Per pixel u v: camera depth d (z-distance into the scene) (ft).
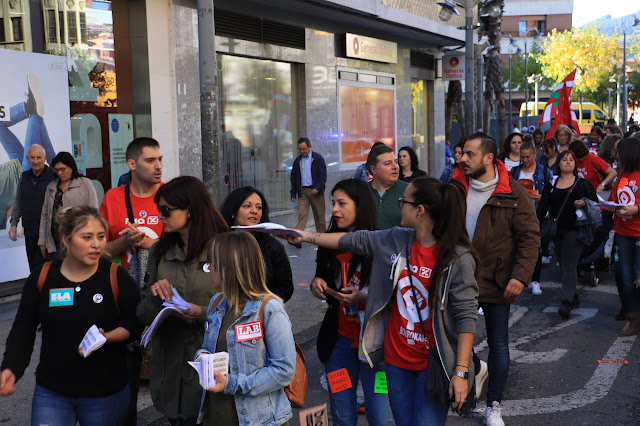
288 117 50.31
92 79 33.81
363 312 13.35
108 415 12.12
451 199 11.71
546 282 34.37
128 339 12.25
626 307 25.25
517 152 32.96
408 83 69.36
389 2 54.80
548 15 291.79
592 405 18.52
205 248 12.48
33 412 11.98
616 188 25.31
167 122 37.32
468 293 11.60
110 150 34.91
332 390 13.82
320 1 44.55
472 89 53.01
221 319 10.67
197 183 12.53
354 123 58.49
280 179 49.49
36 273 12.13
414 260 12.03
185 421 12.25
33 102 30.22
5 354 11.99
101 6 34.14
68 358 11.86
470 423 17.52
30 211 27.07
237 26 43.37
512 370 21.56
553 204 26.96
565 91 52.95
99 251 11.91
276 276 14.03
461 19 70.79
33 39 30.83
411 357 12.10
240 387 10.18
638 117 270.67
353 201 13.88
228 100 43.91
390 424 13.06
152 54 36.17
